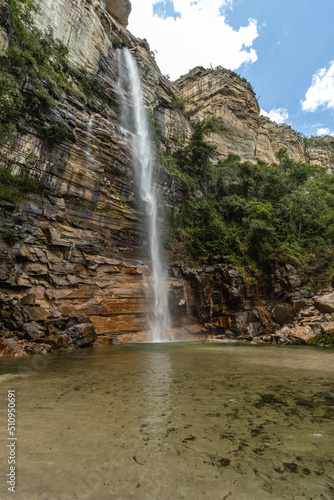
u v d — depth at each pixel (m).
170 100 42.53
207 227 29.00
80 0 27.72
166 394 5.03
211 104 52.31
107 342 15.69
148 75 38.09
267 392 5.17
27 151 18.03
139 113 33.53
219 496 2.15
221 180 35.72
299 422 3.69
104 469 2.53
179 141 41.41
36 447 2.96
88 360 9.36
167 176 29.47
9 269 14.21
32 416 3.91
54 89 20.78
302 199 31.12
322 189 41.94
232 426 3.55
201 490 2.22
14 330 12.77
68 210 19.50
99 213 21.17
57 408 4.25
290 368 7.70
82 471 2.50
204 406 4.35
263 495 2.16
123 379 6.33
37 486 2.26
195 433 3.34
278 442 3.10
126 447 2.97
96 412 4.07
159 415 3.94
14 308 13.16
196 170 34.66
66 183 19.69
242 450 2.91
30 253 15.69
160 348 13.44
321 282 23.00
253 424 3.62
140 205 25.09
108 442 3.09
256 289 24.23
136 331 18.75
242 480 2.37
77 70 26.22
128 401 4.61
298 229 30.47
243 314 21.73
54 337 12.99
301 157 72.50
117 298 18.30
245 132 53.53
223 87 52.44
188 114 53.38
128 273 20.02
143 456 2.78
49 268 16.25
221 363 8.65
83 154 21.14
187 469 2.54
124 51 35.38
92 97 27.11
